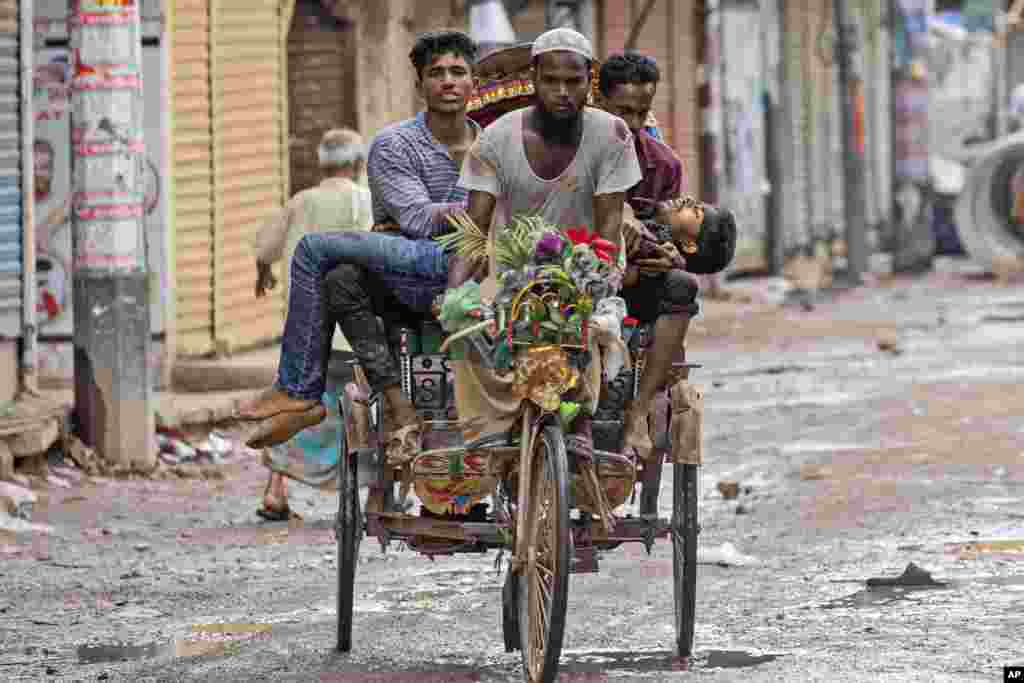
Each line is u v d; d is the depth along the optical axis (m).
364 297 15.38
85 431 27.98
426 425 15.31
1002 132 112.62
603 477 14.99
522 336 14.30
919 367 43.56
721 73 67.31
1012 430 30.81
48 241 33.69
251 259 38.12
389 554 21.58
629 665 15.45
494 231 14.77
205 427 30.77
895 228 86.44
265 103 38.81
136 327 27.98
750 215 71.31
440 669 15.51
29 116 28.64
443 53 16.17
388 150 16.12
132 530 23.44
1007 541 20.84
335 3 43.56
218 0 36.75
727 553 20.53
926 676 14.52
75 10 27.67
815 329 56.00
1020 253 82.00
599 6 59.44
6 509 24.02
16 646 16.91
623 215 15.23
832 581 19.00
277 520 24.23
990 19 114.62
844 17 77.81
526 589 15.02
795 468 27.69
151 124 34.50
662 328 15.20
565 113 14.44
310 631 17.23
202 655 16.36
